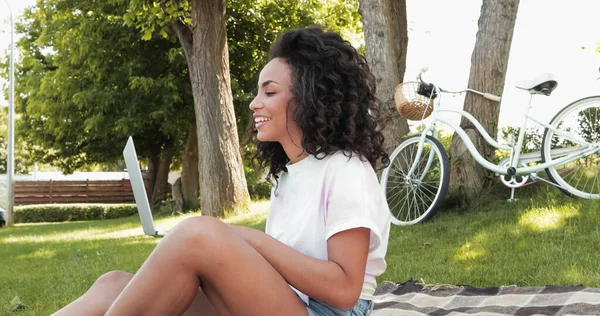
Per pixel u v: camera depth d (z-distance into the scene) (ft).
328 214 5.61
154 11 36.37
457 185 20.88
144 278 5.07
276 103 5.96
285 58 6.01
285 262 5.30
